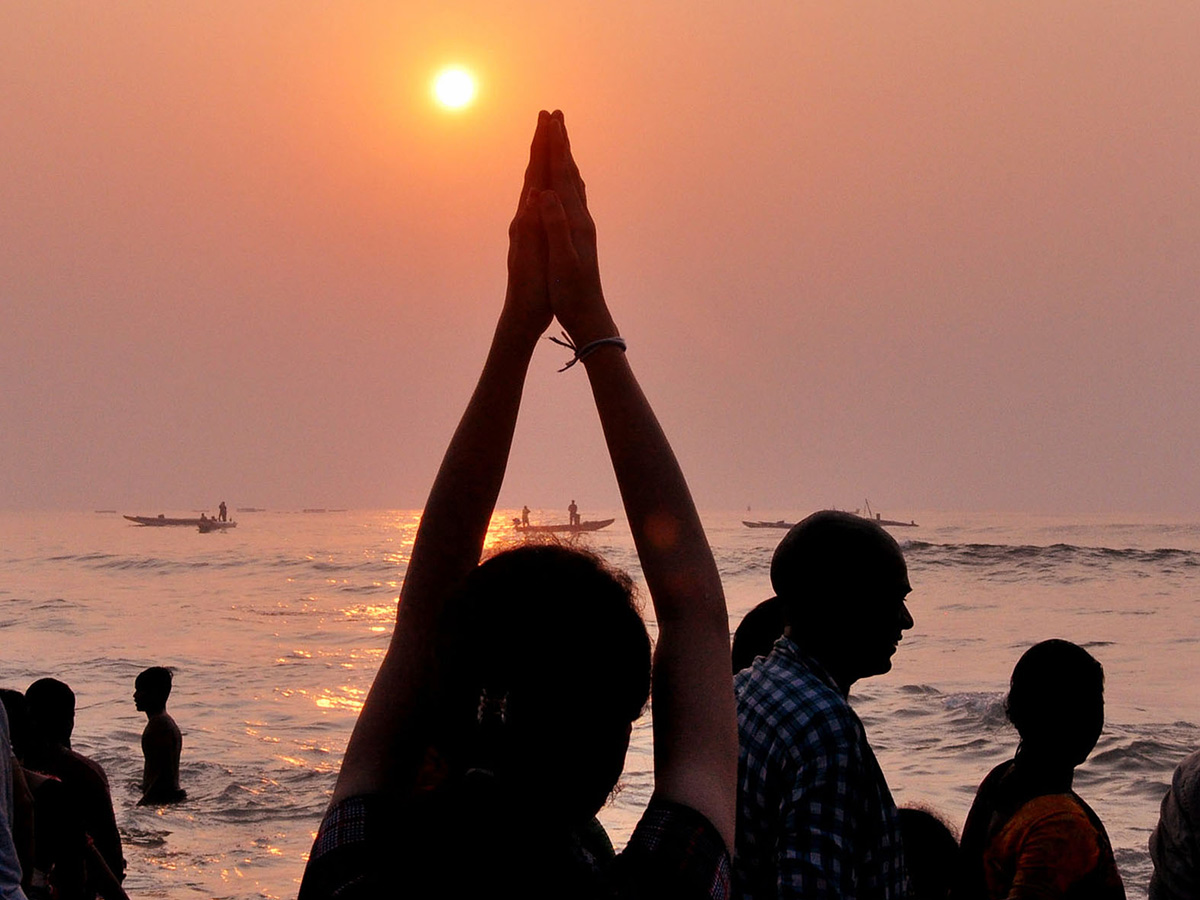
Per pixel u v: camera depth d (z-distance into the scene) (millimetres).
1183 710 18969
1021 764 3523
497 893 1155
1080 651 3516
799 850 2680
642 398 1526
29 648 29828
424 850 1175
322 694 22000
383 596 46750
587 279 1524
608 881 1219
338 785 1359
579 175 1579
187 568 66938
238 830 12414
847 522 3047
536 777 1173
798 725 2797
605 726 1184
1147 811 12359
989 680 21547
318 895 1229
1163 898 3752
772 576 3096
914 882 3943
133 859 11281
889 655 3068
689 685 1385
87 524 195625
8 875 3791
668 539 1462
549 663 1176
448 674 1214
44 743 6371
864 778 2787
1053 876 3307
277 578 58281
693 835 1251
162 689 13617
